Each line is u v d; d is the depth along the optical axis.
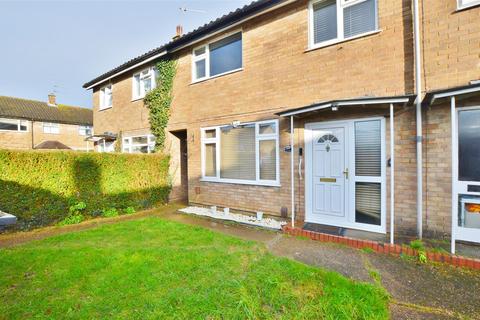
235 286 2.93
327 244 4.62
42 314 2.50
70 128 27.19
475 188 4.11
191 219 6.79
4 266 3.59
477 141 4.13
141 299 2.72
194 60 8.60
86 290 2.93
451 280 3.22
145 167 8.32
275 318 2.39
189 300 2.64
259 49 6.77
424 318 2.46
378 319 2.36
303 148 5.93
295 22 6.14
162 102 9.34
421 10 4.59
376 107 4.88
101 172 7.14
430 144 4.49
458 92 3.66
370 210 5.09
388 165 4.87
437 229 4.44
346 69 5.40
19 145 23.09
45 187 6.06
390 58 4.92
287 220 6.17
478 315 2.50
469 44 4.21
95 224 6.39
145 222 6.25
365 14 5.30
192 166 8.56
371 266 3.65
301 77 6.03
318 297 2.72
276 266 3.50
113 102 12.06
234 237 5.02
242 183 7.12
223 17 6.96
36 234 5.51
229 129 7.49
